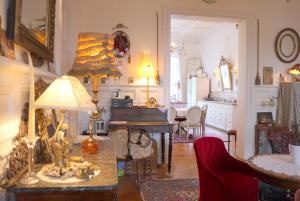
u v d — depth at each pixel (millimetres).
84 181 1349
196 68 10602
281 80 5160
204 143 2703
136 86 4590
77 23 4316
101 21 4453
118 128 3682
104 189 1292
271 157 2709
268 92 5133
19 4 1363
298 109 4809
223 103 8039
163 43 4629
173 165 4652
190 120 7172
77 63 2223
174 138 7105
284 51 5180
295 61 5234
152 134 4637
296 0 5207
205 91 9797
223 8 4879
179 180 3891
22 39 1425
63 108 1421
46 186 1272
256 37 5047
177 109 7938
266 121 5031
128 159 3520
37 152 1661
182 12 4703
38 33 1825
